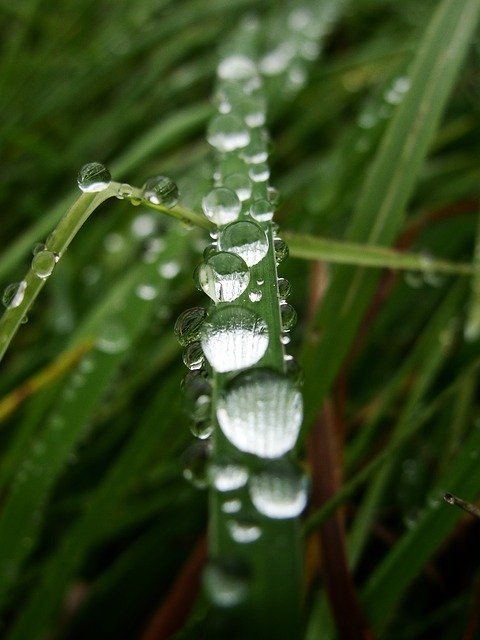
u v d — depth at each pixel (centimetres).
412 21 10
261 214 5
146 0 11
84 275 9
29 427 6
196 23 11
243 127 6
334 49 11
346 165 8
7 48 11
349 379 8
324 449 5
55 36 11
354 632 5
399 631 6
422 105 6
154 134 8
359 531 6
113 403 7
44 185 10
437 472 6
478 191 9
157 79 11
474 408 7
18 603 6
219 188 5
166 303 7
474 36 9
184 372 6
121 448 7
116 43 11
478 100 9
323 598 5
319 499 5
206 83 11
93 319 7
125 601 6
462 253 8
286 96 9
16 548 6
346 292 5
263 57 10
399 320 8
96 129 10
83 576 7
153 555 6
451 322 7
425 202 9
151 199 5
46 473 6
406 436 5
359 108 10
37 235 7
